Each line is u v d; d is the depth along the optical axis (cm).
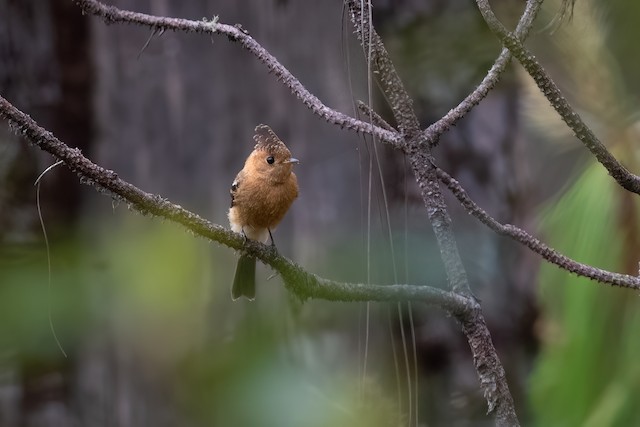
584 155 939
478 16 1109
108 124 1030
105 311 505
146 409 721
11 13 1050
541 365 946
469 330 528
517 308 1132
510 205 1169
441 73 1124
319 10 981
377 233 736
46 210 969
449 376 1073
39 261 500
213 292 827
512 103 1162
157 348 532
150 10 1001
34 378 914
